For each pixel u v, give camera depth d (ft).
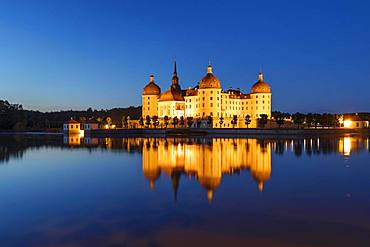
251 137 555.28
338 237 73.92
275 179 141.38
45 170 172.65
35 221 86.48
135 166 186.29
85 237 75.72
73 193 116.98
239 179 141.90
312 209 94.27
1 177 151.43
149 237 74.95
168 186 127.95
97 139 498.28
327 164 190.60
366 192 115.44
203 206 98.22
